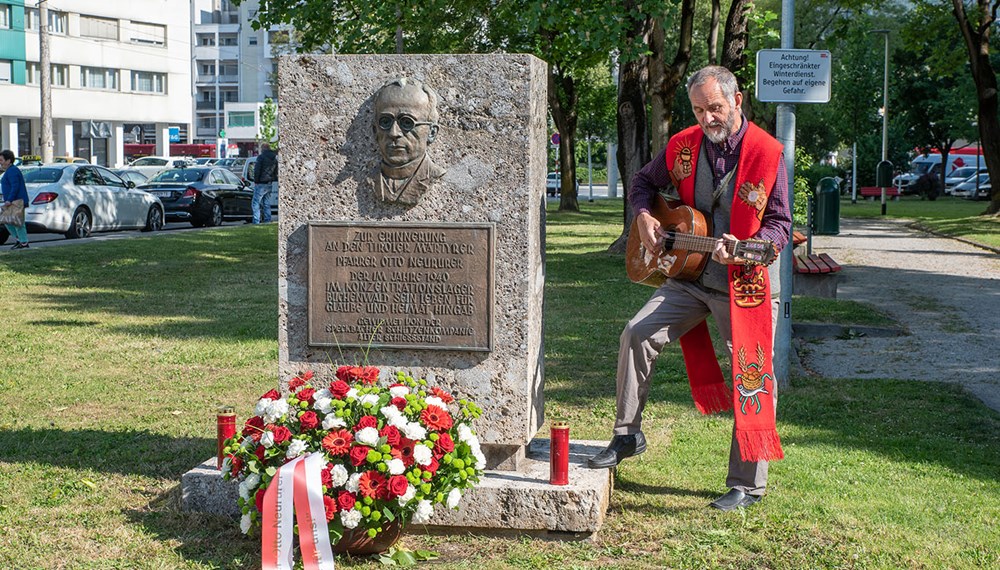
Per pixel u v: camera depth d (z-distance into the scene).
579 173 86.75
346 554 4.60
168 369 8.80
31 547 4.68
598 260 18.14
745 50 18.50
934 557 4.59
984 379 8.62
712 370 5.51
